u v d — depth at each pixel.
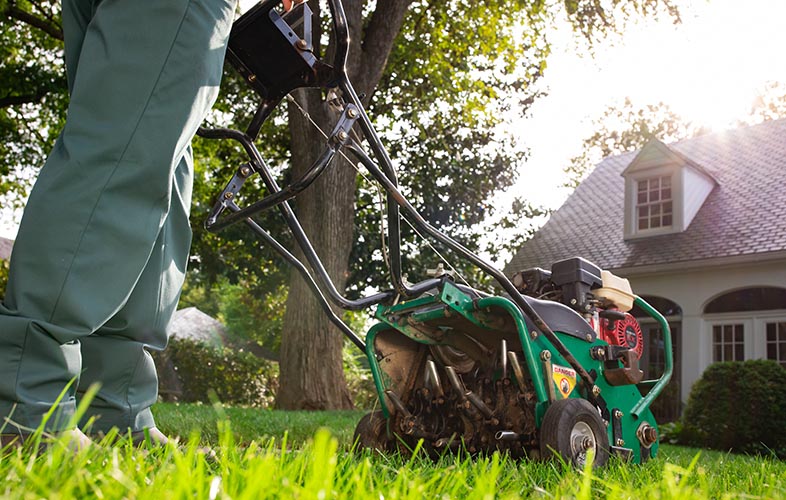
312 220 11.08
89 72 1.95
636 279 14.28
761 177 14.91
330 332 11.17
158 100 1.96
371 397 21.62
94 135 1.91
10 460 1.22
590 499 1.31
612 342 3.69
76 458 1.13
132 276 1.92
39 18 14.10
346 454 1.89
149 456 1.49
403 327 3.17
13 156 16.70
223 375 22.33
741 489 1.81
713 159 16.30
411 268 17.92
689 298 13.60
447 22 14.38
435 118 15.85
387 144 17.45
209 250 18.78
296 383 11.02
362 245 17.52
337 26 2.30
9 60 15.49
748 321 13.30
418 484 1.20
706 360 13.52
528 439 3.08
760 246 12.81
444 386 3.37
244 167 2.62
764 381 9.68
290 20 2.44
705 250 13.48
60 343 1.79
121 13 1.99
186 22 2.00
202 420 5.82
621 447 3.40
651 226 14.90
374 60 11.05
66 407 1.76
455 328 3.23
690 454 5.94
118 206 1.90
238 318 32.69
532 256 16.05
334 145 2.38
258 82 2.52
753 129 16.94
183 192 2.39
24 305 1.78
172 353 22.25
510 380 3.22
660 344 14.23
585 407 2.97
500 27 14.69
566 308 3.32
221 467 1.17
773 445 9.45
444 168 18.34
